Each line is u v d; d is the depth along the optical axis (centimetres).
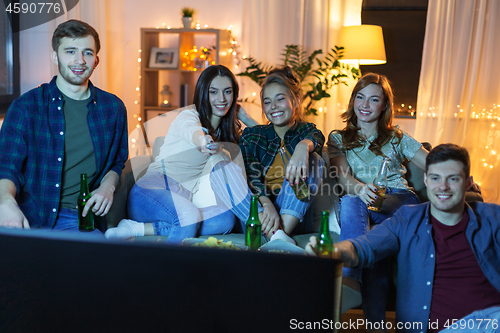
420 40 424
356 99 208
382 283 150
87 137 172
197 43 446
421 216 142
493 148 404
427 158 137
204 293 45
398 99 436
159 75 452
